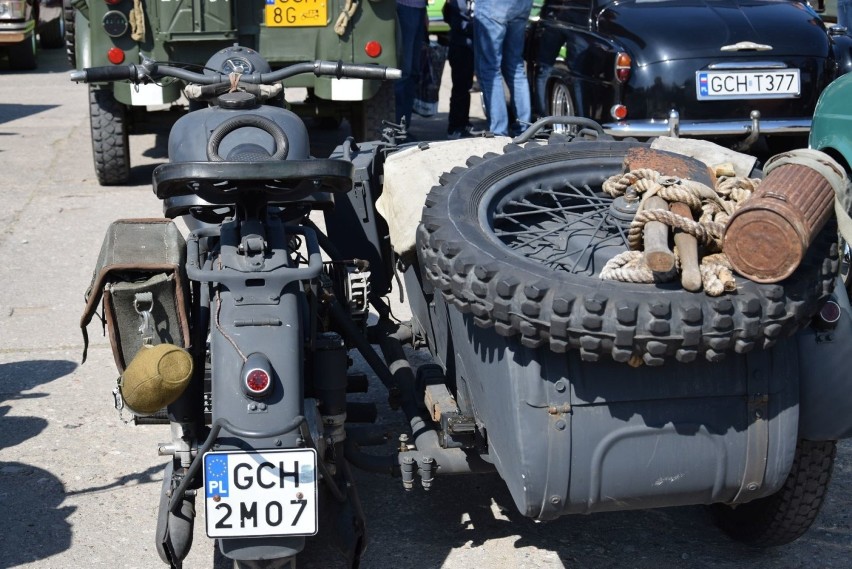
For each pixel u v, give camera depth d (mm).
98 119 8117
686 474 2779
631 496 2787
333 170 2783
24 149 9742
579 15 8281
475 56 8969
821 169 2684
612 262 2787
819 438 2969
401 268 3850
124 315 2877
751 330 2545
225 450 2742
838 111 6008
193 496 3061
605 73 7598
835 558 3471
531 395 2686
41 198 8023
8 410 4582
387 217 3680
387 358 3826
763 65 7348
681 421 2732
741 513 3455
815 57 7402
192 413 3014
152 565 3443
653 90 7348
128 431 4410
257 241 2855
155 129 8516
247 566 2852
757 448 2781
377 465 3295
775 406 2771
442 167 3627
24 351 5211
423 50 9781
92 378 4914
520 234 3246
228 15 7715
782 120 7410
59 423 4465
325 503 3244
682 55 7320
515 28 8883
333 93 8016
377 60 8062
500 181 3303
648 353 2547
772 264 2547
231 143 3258
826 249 2717
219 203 3010
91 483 3979
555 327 2549
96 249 6801
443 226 2943
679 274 2664
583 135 3889
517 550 3516
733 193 2984
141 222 3057
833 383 2893
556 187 3424
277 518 2762
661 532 3635
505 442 2814
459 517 3732
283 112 3549
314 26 7969
